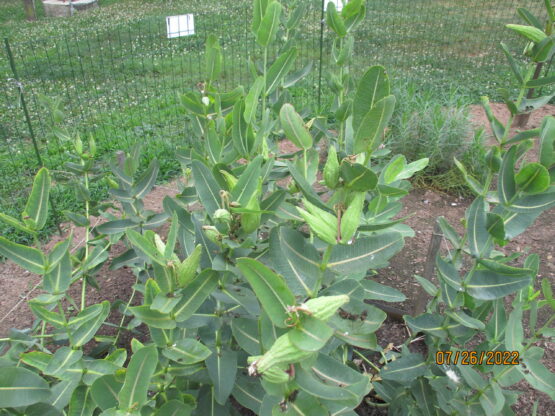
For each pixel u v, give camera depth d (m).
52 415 1.79
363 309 1.68
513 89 7.85
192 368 1.88
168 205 2.00
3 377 1.55
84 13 13.56
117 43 10.47
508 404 2.09
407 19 11.71
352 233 1.30
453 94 6.18
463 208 5.07
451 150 5.46
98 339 2.76
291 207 1.91
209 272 1.64
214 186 1.78
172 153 5.79
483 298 1.79
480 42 10.08
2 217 1.83
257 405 1.93
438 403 2.22
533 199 1.69
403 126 5.54
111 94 7.93
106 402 1.67
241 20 11.88
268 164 1.84
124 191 2.79
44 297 1.98
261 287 1.24
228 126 2.28
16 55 9.77
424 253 4.23
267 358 1.19
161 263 1.57
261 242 1.95
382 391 2.53
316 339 1.18
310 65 2.91
